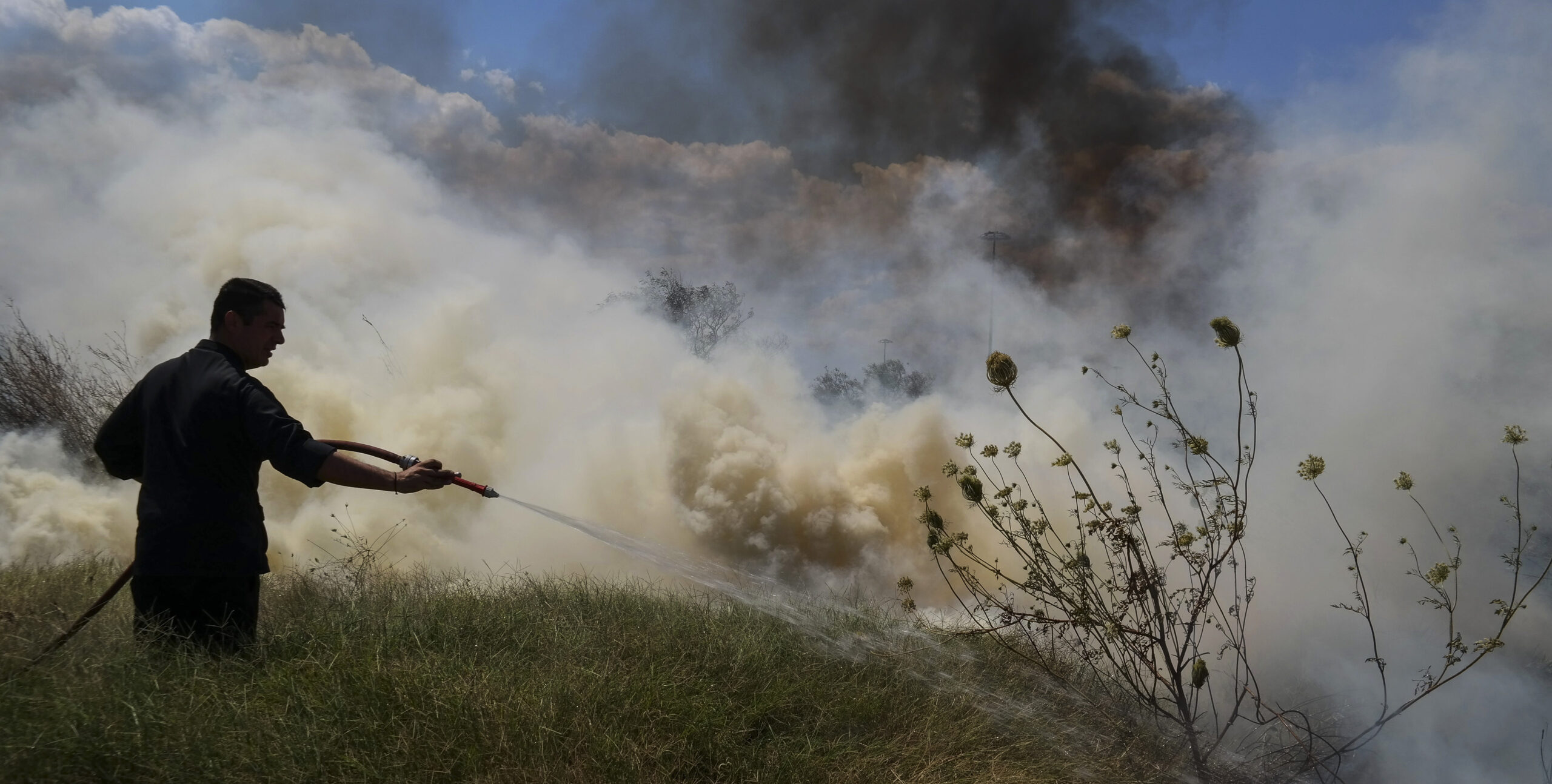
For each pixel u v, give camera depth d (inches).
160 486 154.3
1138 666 173.5
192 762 125.0
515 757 132.9
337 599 205.9
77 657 149.8
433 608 193.0
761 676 168.4
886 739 154.5
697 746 143.2
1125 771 156.1
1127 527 175.8
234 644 157.4
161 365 160.7
